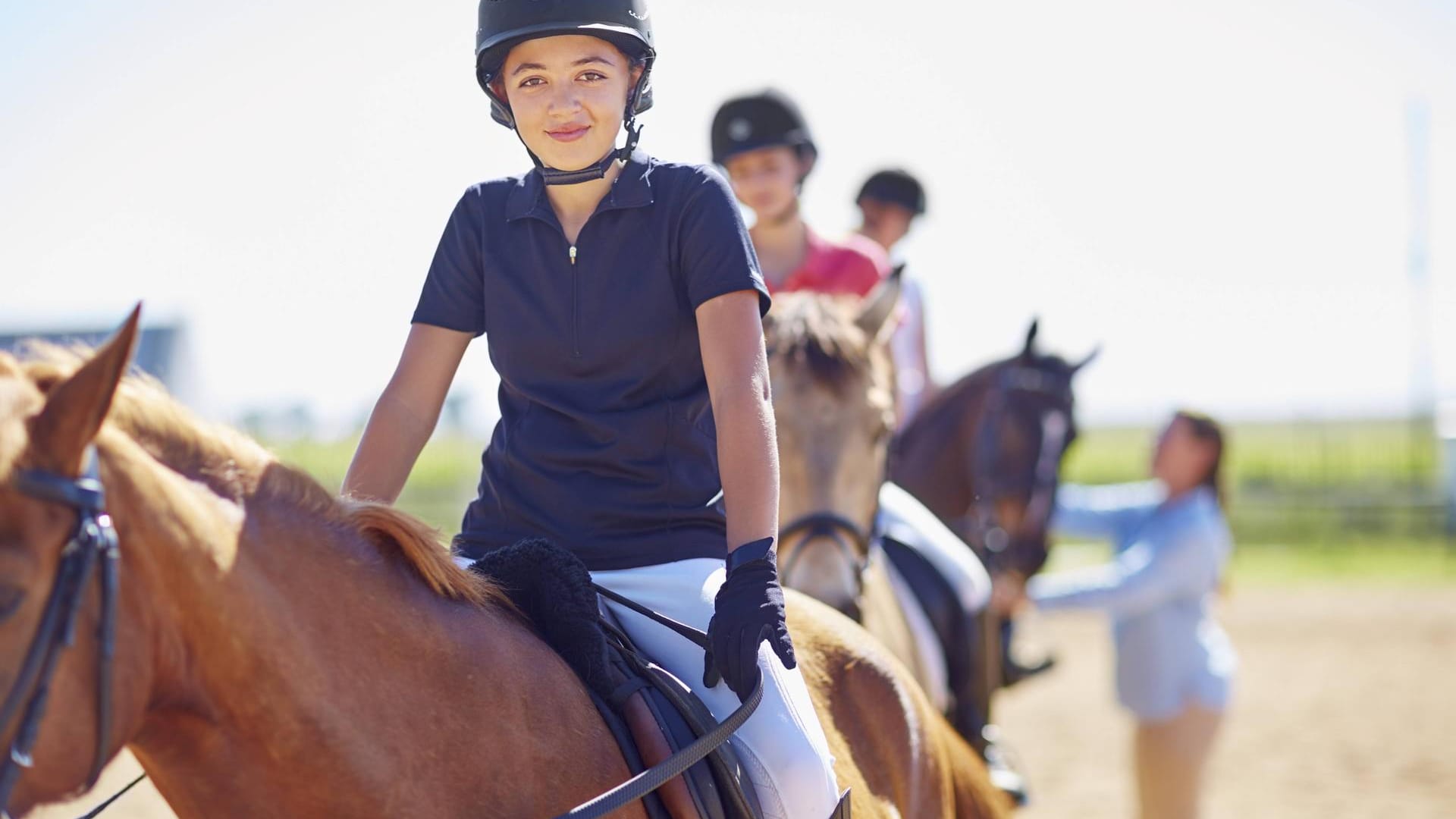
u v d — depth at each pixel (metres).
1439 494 21.23
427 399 2.10
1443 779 7.41
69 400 1.33
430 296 2.11
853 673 2.38
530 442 2.04
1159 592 5.20
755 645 1.78
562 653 1.89
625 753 1.82
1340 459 24.30
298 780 1.55
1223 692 5.28
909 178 5.71
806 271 4.16
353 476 2.02
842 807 2.02
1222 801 7.01
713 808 1.83
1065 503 6.51
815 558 3.10
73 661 1.33
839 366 3.25
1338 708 9.34
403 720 1.62
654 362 2.02
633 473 2.03
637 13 2.01
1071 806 6.97
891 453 3.96
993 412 4.88
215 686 1.50
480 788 1.65
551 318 2.01
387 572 1.70
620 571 2.04
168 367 18.94
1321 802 6.95
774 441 1.93
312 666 1.56
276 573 1.57
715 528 2.11
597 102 1.97
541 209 2.02
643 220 2.01
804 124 4.17
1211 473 5.43
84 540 1.33
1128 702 5.32
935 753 2.52
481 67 2.05
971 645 3.82
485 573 1.94
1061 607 5.21
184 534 1.47
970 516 4.88
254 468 1.62
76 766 1.33
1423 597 14.60
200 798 1.55
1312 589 15.38
